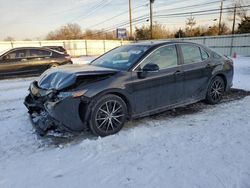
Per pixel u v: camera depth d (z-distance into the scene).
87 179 2.79
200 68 5.10
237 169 2.93
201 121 4.52
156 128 4.19
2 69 10.09
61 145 3.61
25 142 3.72
